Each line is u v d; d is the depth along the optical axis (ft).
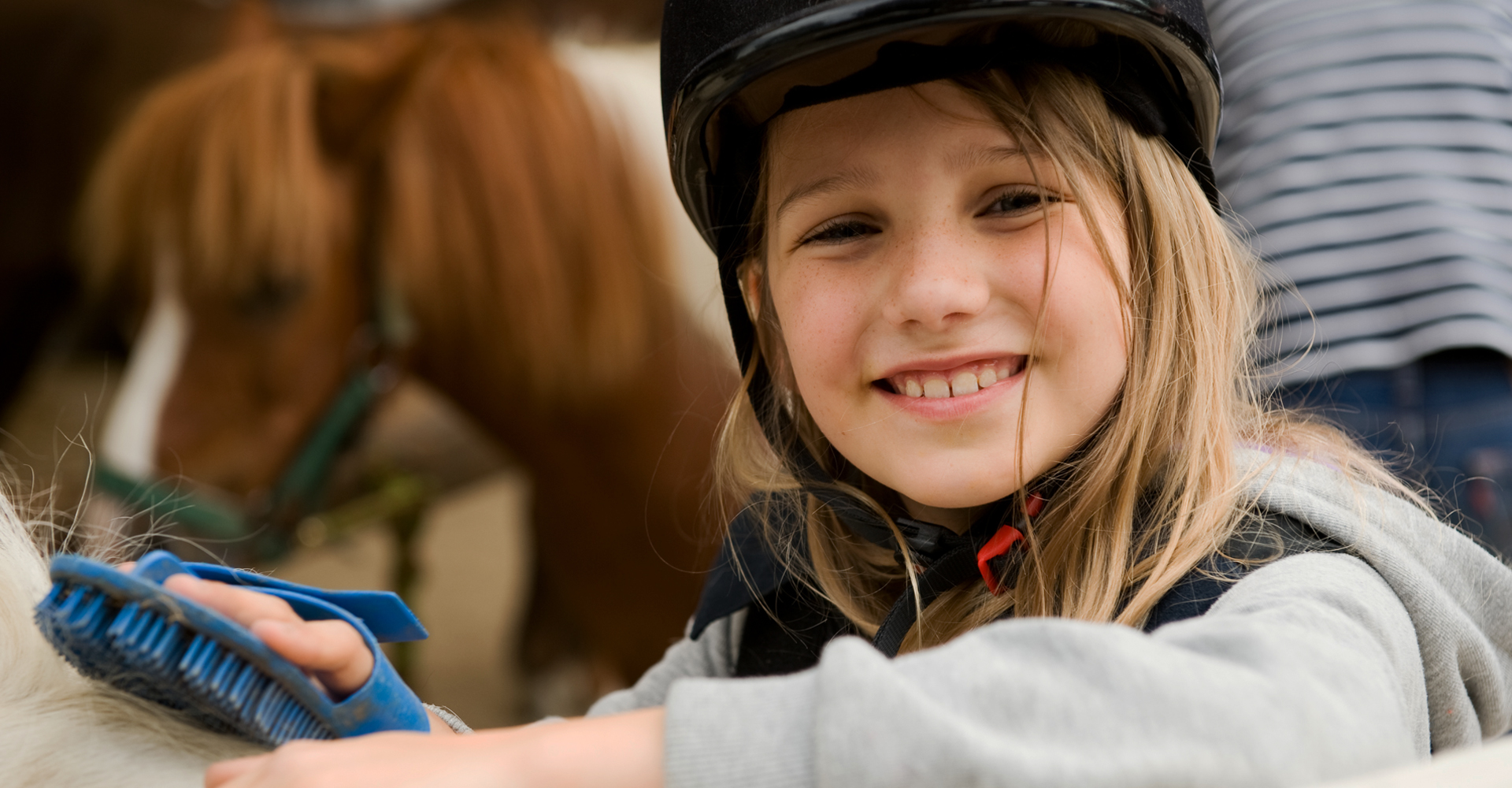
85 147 6.01
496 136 4.01
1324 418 2.63
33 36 6.01
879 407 1.69
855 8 1.54
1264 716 1.04
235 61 4.11
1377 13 3.00
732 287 2.11
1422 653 1.55
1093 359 1.65
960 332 1.61
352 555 7.00
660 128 4.35
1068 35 1.72
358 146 4.01
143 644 1.06
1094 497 1.69
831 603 1.99
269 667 1.15
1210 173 1.94
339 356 4.13
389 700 1.28
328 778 1.10
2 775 1.18
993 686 1.08
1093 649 1.09
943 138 1.62
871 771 1.02
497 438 4.57
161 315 4.03
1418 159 2.87
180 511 4.00
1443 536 1.72
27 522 1.60
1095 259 1.66
